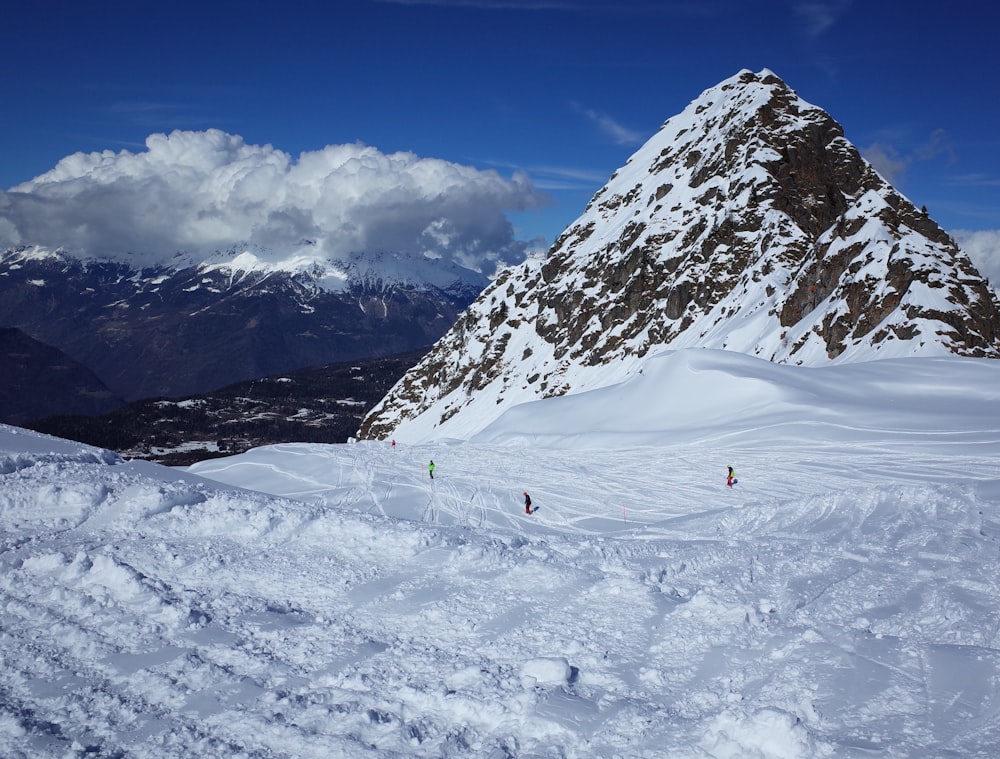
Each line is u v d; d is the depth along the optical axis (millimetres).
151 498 20500
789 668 11359
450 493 43438
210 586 15570
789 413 61375
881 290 88000
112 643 12633
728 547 19719
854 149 126188
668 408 72562
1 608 13922
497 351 160375
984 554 17203
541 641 13016
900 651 11609
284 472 51906
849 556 17953
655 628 13469
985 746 8922
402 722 10266
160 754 9445
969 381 64375
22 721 10039
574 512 38406
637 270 136125
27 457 25938
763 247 117188
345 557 17734
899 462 45156
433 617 14148
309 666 12055
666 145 172625
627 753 9398
